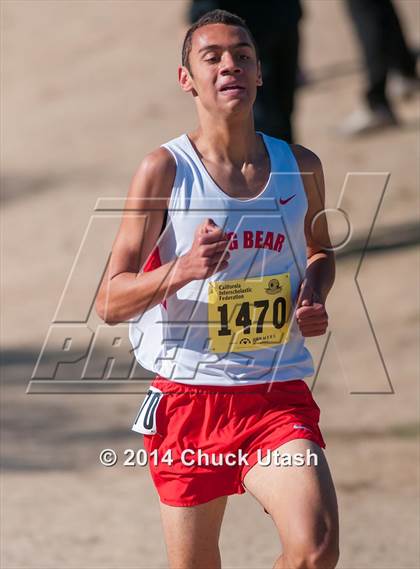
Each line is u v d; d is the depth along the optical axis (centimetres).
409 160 4341
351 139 4644
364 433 2386
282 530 1147
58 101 5844
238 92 1221
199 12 2812
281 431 1209
